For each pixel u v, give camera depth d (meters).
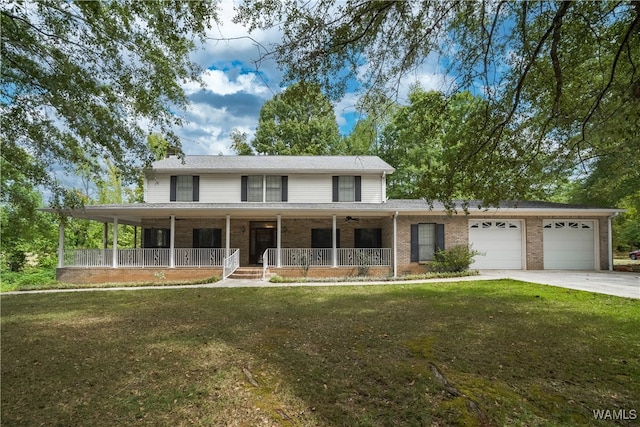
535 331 5.67
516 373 4.01
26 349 5.14
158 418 3.19
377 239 17.78
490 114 6.47
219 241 17.61
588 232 15.91
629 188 15.45
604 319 6.36
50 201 8.42
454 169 7.02
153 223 17.47
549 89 6.26
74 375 4.17
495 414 3.12
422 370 4.11
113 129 7.36
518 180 7.26
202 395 3.62
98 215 15.74
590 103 6.38
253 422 3.10
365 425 3.01
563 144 7.23
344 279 13.50
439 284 11.49
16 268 20.70
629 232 24.03
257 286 12.10
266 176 17.66
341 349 4.96
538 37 5.62
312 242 17.70
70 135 7.62
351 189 17.75
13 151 7.27
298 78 5.11
